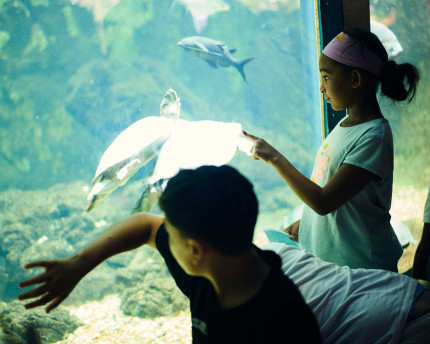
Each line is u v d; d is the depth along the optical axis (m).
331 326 1.28
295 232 2.43
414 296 1.29
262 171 13.38
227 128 3.88
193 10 16.92
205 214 0.82
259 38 18.22
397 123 3.65
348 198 1.80
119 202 8.87
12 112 11.98
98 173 3.50
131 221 1.24
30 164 12.35
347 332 1.25
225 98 18.91
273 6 17.59
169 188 0.87
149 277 4.81
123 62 14.89
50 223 6.92
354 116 2.00
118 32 15.05
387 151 1.84
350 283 1.36
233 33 18.11
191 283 1.10
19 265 5.95
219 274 0.89
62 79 12.66
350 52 1.88
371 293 1.31
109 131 12.91
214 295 0.97
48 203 7.25
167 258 1.17
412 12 3.58
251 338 0.86
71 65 12.81
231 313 0.89
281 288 0.87
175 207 0.84
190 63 18.03
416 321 1.23
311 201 1.80
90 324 3.88
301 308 0.85
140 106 13.45
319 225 2.04
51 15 11.98
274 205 12.68
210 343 0.95
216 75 18.61
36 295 1.03
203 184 0.83
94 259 1.13
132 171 3.61
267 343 0.83
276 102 18.77
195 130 3.81
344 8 2.58
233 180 0.85
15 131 12.03
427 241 2.08
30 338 3.27
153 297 4.16
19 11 11.34
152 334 3.51
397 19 3.52
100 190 3.52
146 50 16.50
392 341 1.20
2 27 11.28
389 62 1.96
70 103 12.66
